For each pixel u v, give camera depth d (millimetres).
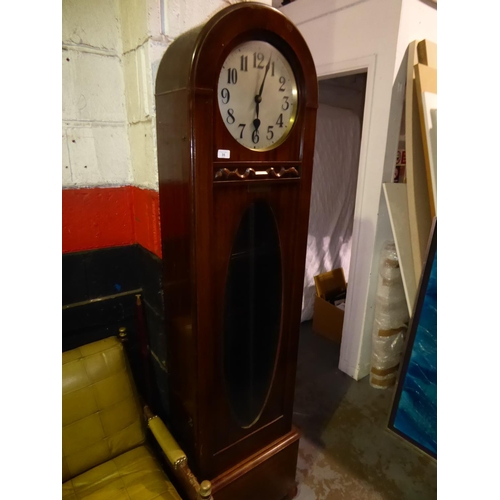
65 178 1082
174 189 896
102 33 1037
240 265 977
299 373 2168
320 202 2576
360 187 1895
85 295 1192
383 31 1623
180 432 1167
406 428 1577
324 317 2537
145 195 1104
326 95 2465
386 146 1739
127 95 1096
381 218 1864
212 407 1025
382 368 1999
